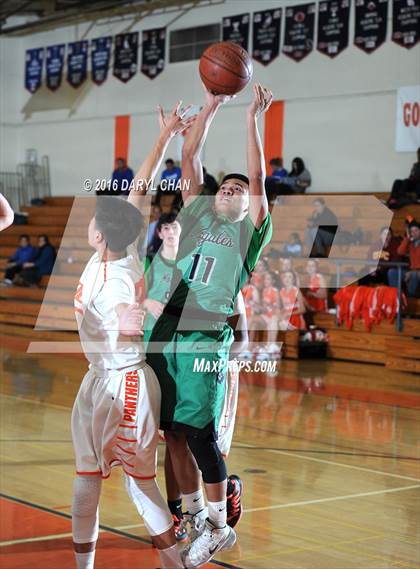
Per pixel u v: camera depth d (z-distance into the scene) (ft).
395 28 58.65
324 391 37.73
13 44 84.53
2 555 15.46
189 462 14.85
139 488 13.20
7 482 20.90
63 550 15.81
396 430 29.32
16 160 85.25
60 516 18.04
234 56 13.14
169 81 72.43
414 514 19.13
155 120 73.82
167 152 69.05
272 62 65.10
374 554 16.21
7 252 72.74
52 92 81.92
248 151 13.53
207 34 69.56
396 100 59.06
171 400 13.67
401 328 45.52
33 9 79.92
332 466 23.77
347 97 61.52
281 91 64.64
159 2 70.59
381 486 21.66
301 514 18.88
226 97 13.46
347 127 61.57
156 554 15.76
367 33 60.03
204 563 14.08
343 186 61.82
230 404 15.26
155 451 13.23
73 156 80.43
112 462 13.28
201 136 13.89
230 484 15.40
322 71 62.49
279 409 32.99
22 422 29.19
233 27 67.56
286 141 64.69
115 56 76.23
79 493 13.23
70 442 26.00
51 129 82.28
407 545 16.84
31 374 41.27
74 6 75.77
